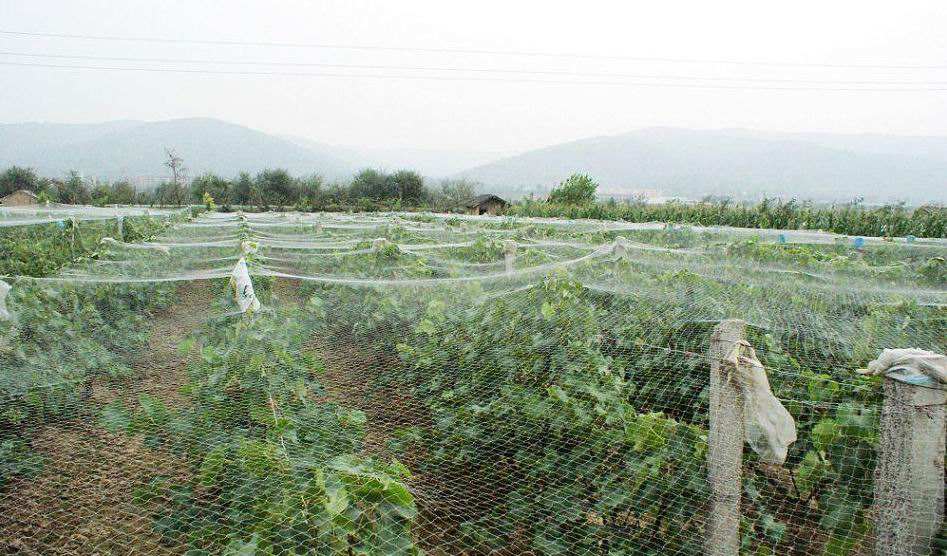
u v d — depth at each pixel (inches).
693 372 184.4
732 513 120.1
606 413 156.7
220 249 469.4
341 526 108.7
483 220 880.3
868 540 121.0
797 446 144.3
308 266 443.5
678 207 1138.0
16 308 219.1
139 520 139.0
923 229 718.5
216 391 185.2
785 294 261.0
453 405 195.6
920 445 103.2
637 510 136.1
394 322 268.2
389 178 2233.0
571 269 292.0
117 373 211.3
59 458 157.2
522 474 162.1
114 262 367.6
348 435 170.2
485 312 234.1
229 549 109.5
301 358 218.1
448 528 142.8
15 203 1860.2
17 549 136.0
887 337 204.8
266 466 132.4
